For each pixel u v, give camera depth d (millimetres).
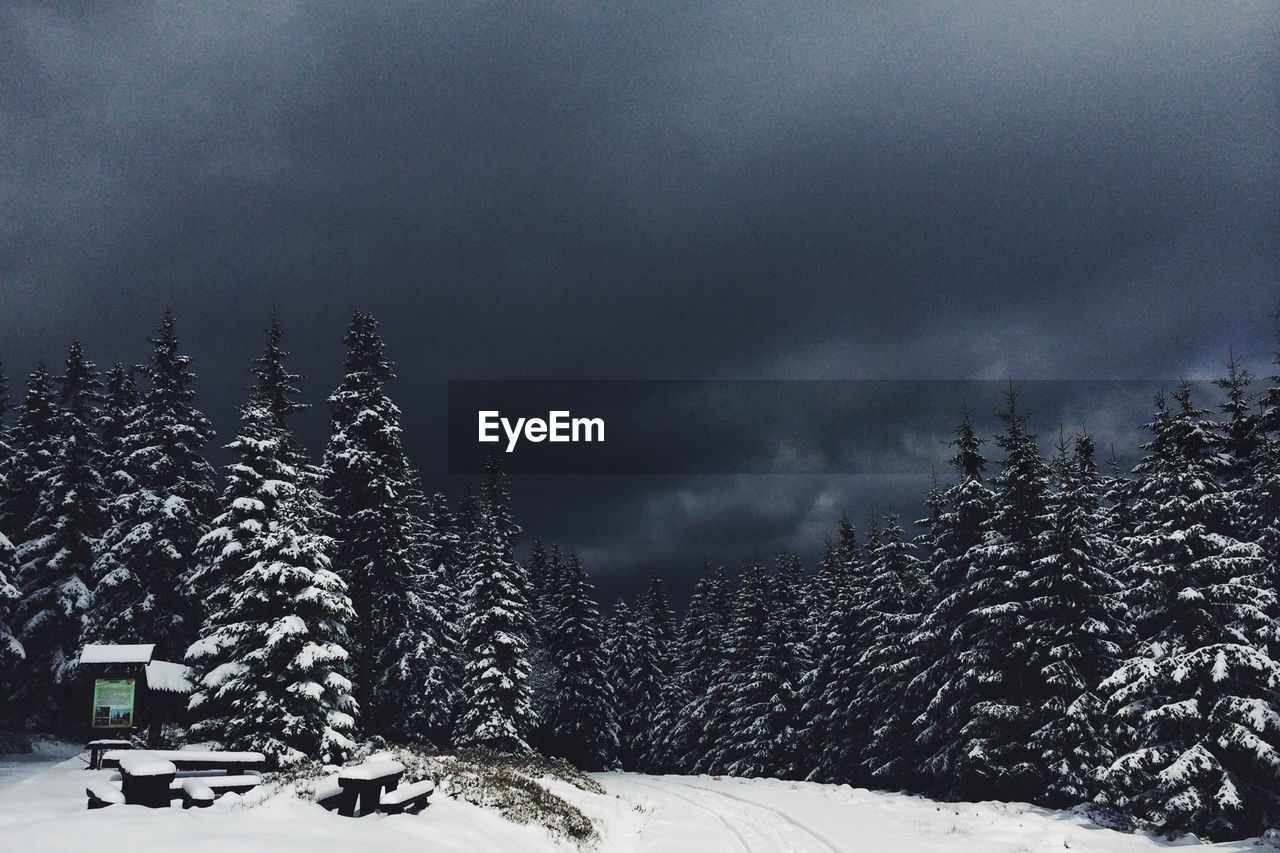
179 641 31891
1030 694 25078
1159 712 18500
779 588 53438
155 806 12344
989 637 25984
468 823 14531
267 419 27922
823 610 51500
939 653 30188
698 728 56406
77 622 32969
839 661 39438
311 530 25797
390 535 32031
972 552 26781
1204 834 18047
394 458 33094
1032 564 24766
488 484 44562
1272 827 17375
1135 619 20859
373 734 30141
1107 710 20516
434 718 39188
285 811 12586
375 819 13391
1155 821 18625
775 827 21078
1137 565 20344
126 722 22516
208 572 25422
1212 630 19203
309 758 21672
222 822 11508
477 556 42625
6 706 33344
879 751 33812
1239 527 20984
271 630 22500
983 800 25234
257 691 22422
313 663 22203
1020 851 16141
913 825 19828
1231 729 17531
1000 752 24047
